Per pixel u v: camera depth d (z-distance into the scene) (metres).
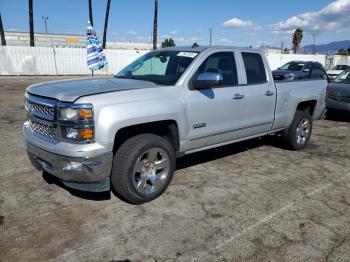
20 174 4.83
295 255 3.11
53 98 3.63
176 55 4.80
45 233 3.36
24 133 4.20
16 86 17.31
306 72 13.89
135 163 3.82
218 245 3.23
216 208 3.96
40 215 3.70
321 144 7.00
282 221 3.70
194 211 3.88
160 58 4.92
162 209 3.91
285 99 5.86
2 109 10.03
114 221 3.62
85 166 3.49
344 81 9.86
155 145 3.97
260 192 4.44
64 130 3.54
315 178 5.00
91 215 3.73
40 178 4.70
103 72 28.92
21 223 3.54
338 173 5.23
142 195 3.96
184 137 4.35
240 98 4.98
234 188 4.54
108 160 3.59
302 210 3.97
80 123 3.45
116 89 3.85
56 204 3.96
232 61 5.06
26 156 5.61
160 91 4.08
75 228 3.46
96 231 3.42
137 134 4.02
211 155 5.98
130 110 3.69
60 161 3.55
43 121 3.79
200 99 4.44
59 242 3.22
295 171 5.27
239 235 3.41
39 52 26.16
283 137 6.30
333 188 4.64
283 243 3.29
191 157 5.83
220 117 4.76
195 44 5.14
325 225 3.64
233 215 3.81
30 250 3.09
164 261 2.98
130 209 3.89
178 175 4.97
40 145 3.76
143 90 3.96
